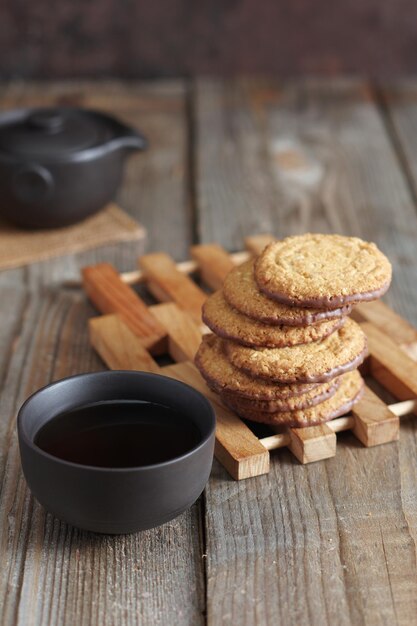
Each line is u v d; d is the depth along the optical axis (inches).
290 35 56.4
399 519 27.3
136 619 25.1
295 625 25.0
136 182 43.1
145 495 25.4
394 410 29.8
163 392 27.6
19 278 36.4
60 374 31.9
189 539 26.8
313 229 39.8
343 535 26.9
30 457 25.5
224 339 29.2
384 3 55.4
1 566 26.1
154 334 32.4
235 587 25.7
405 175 43.9
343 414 29.3
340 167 44.5
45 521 27.2
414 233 39.6
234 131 48.3
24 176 36.6
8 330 33.8
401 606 25.4
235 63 56.9
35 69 56.1
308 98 53.5
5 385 31.4
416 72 57.2
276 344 28.2
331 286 27.8
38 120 37.3
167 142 46.8
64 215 37.8
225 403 29.5
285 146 46.4
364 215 40.9
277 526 27.1
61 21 54.9
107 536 26.8
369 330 32.4
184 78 56.9
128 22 55.2
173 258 37.7
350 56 56.9
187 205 41.4
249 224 40.1
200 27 55.8
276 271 28.3
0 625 25.0
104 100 52.8
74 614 25.2
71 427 27.2
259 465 28.2
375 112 51.2
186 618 25.2
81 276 36.2
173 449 26.7
